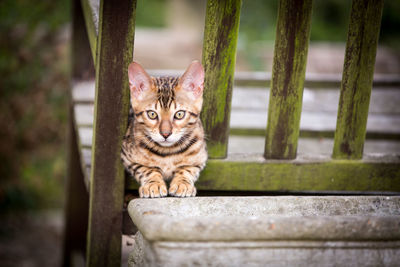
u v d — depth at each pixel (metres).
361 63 2.63
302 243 1.92
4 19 6.52
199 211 2.22
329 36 9.36
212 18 2.52
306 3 2.54
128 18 2.39
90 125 3.45
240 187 2.75
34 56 6.55
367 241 1.95
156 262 1.86
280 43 2.60
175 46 7.37
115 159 2.55
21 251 5.64
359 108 2.71
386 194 2.83
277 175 2.75
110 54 2.42
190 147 2.57
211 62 2.58
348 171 2.78
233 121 4.10
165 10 10.20
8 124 6.50
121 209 2.61
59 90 6.62
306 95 4.62
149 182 2.44
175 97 2.50
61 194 6.66
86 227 4.47
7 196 6.36
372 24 2.58
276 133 2.73
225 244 1.88
